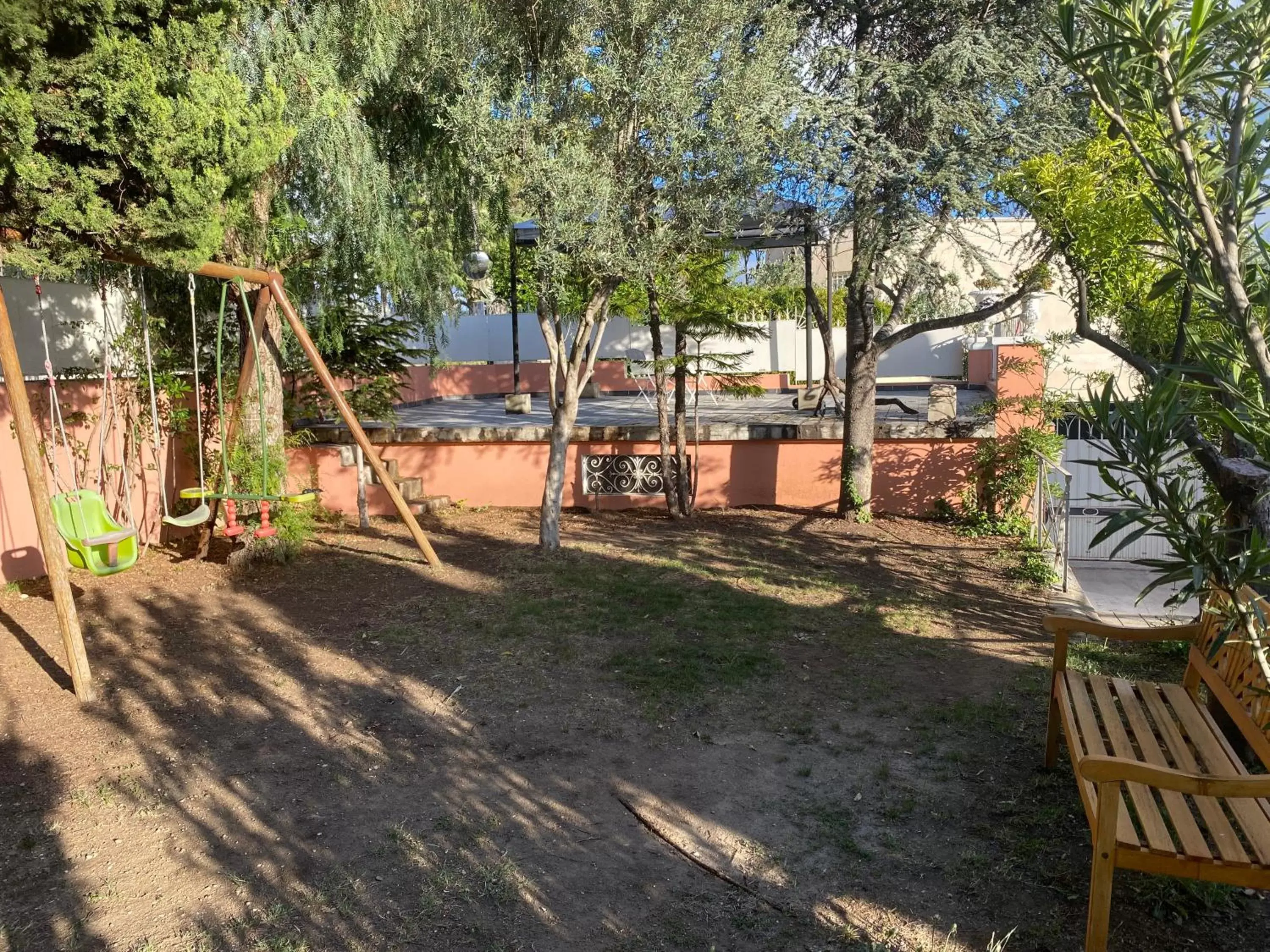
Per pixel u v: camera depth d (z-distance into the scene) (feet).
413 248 32.19
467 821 13.50
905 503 37.09
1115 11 7.63
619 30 26.25
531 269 30.04
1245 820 10.16
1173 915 10.96
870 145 29.84
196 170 21.18
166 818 13.62
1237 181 7.55
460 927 10.99
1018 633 21.97
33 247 20.16
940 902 11.42
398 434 40.55
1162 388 8.14
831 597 25.11
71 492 23.68
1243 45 7.31
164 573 28.53
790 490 39.09
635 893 11.75
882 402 46.85
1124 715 13.73
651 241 26.94
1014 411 34.81
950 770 14.93
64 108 18.75
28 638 21.97
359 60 27.99
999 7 30.60
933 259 34.50
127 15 19.75
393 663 20.22
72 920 11.14
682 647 20.83
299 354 36.58
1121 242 19.40
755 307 55.88
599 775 14.94
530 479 40.27
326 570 28.76
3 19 17.11
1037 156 25.82
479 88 25.77
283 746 16.08
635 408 56.54
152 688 18.81
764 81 26.53
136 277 30.73
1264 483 13.70
